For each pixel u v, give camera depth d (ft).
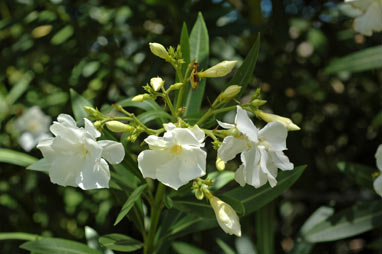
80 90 2.06
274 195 1.41
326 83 2.30
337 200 2.17
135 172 1.42
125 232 2.12
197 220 1.51
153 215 1.46
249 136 1.24
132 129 1.33
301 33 2.03
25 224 2.18
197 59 1.54
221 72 1.36
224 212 1.29
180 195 1.43
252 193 1.42
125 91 2.10
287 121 1.34
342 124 2.34
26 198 2.22
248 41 2.15
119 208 2.11
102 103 2.09
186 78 1.41
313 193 2.17
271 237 1.64
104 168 1.26
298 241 1.67
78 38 2.05
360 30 1.65
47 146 1.29
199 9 2.04
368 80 2.29
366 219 1.63
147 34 2.12
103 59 2.08
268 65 2.10
